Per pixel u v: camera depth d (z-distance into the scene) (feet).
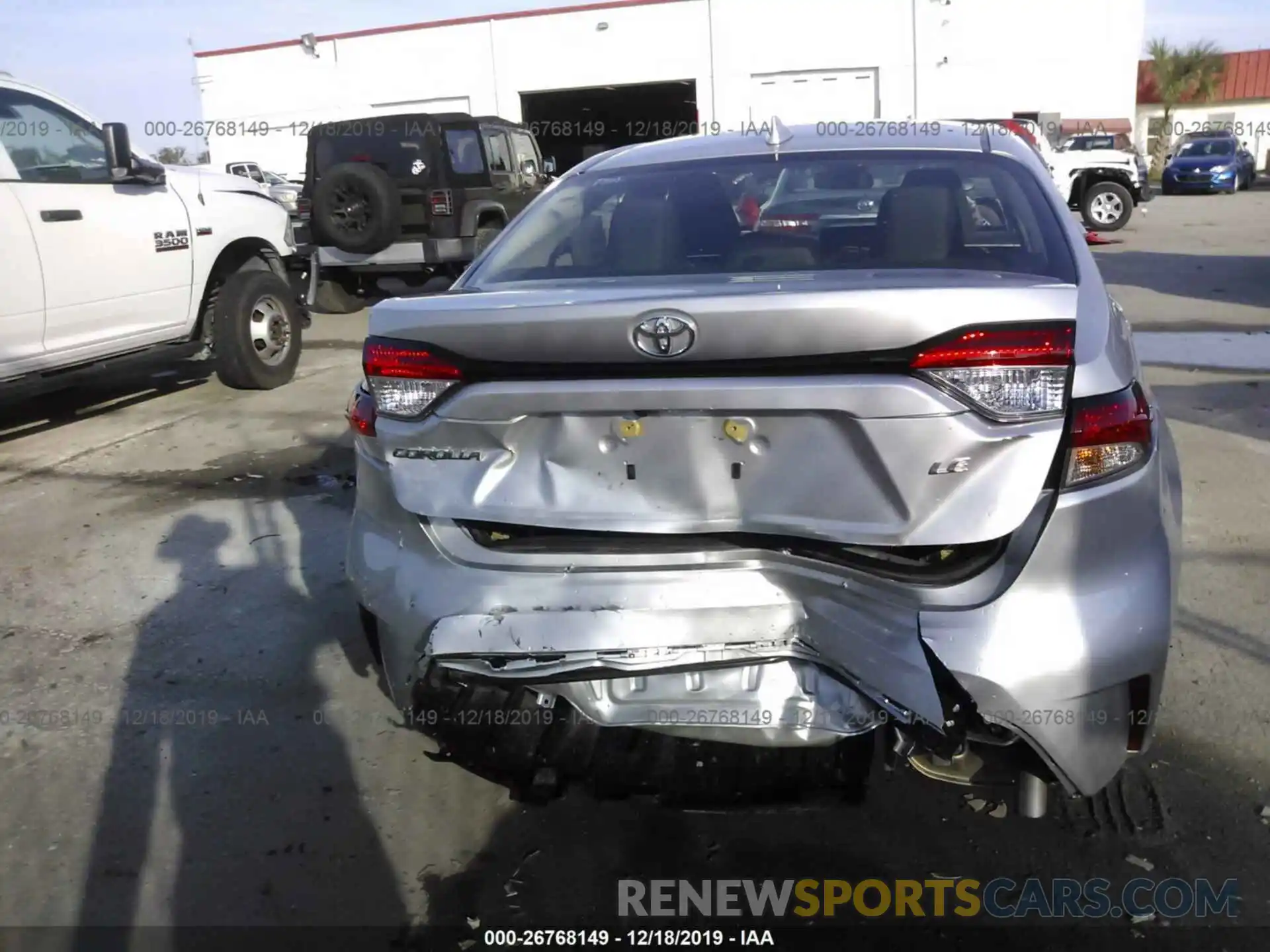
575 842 8.80
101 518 16.43
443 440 7.64
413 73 83.66
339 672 11.54
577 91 81.82
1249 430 18.20
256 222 24.59
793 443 6.94
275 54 85.71
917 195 9.17
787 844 8.64
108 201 20.72
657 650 7.50
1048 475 6.85
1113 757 7.29
